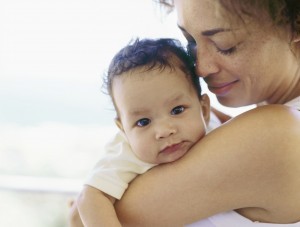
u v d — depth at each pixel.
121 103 0.83
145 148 0.81
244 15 0.72
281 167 0.72
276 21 0.74
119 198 0.82
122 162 0.84
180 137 0.81
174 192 0.78
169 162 0.81
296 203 0.74
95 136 1.83
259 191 0.74
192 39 0.82
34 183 1.78
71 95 1.82
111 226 0.78
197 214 0.78
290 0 0.73
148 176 0.82
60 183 1.77
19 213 1.79
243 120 0.77
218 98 0.86
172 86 0.81
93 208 0.80
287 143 0.72
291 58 0.80
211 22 0.74
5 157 1.92
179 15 0.80
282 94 0.84
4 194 1.80
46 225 1.79
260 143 0.73
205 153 0.77
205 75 0.81
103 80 0.90
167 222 0.80
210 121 0.97
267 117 0.75
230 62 0.78
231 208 0.77
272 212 0.76
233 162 0.74
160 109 0.81
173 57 0.83
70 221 0.88
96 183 0.82
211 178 0.76
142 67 0.81
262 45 0.76
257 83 0.80
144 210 0.80
